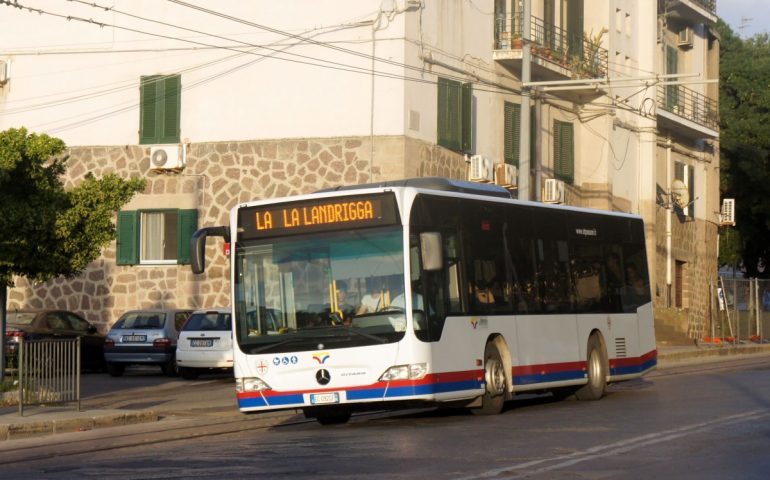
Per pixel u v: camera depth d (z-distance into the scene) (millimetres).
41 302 34094
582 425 16453
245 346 17359
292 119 32812
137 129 34062
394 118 31812
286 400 17062
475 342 18172
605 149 42000
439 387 17047
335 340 16891
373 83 32031
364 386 16750
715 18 51406
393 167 31734
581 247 22406
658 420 16953
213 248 33281
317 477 11797
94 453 15008
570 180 41156
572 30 41000
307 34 32719
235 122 33312
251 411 17328
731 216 53281
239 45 33312
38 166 21031
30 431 17750
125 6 34281
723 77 59312
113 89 34312
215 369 30375
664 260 47281
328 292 17109
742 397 20859
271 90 33031
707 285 51719
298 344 17047
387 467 12398
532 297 20328
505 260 19609
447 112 33844
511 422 17234
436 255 16641
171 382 28188
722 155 58188
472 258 18531
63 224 20828
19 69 35031
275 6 33031
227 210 33281
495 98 36688
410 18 32094
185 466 12984
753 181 57062
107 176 21875
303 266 17297
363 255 17047
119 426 19031
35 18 34969
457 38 34531
